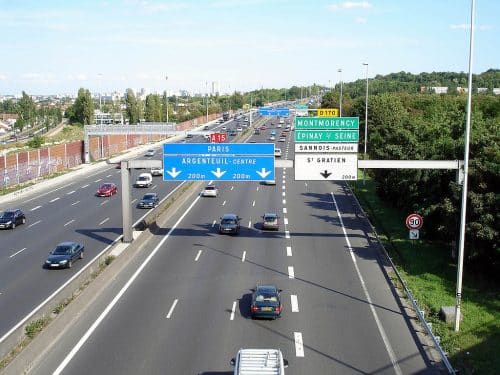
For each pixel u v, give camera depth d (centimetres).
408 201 4656
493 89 19388
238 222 4544
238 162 3609
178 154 3644
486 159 3244
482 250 3186
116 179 8000
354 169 3219
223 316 2631
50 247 4038
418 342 2348
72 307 2588
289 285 3139
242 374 1745
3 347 2050
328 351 2241
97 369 2045
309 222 4931
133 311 2681
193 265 3531
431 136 4616
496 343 2381
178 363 2106
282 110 9412
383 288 3106
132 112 16400
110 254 3581
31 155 7819
